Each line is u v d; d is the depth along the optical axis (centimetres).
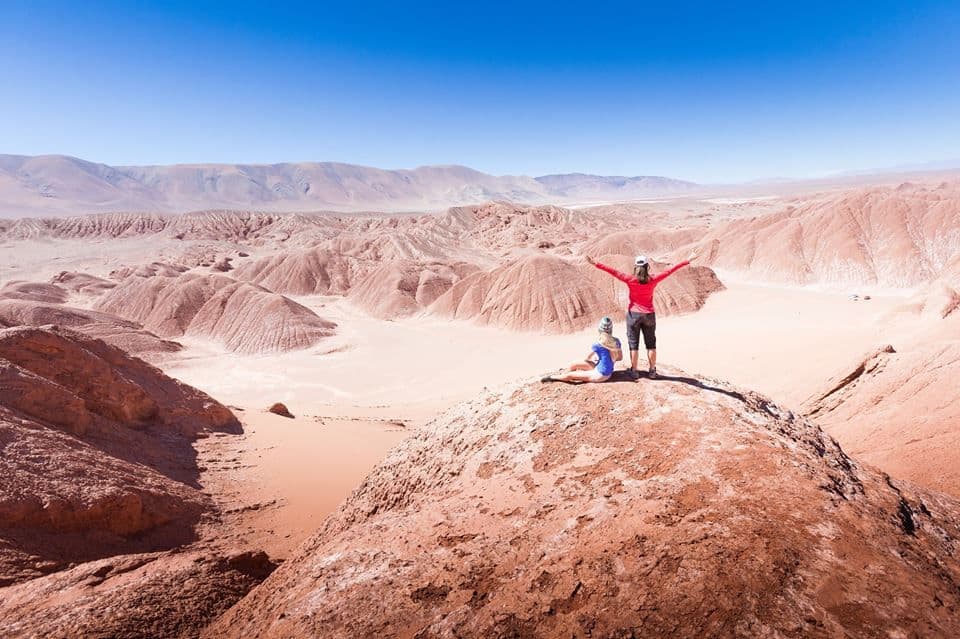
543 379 820
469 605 420
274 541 1327
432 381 5066
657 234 13750
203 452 1905
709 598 347
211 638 597
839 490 462
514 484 611
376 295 9075
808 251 9756
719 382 749
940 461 1159
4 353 1650
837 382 1780
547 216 18750
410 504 745
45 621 618
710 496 460
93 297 8725
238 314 6988
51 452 1281
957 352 1540
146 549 1167
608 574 398
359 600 473
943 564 382
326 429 2486
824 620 318
